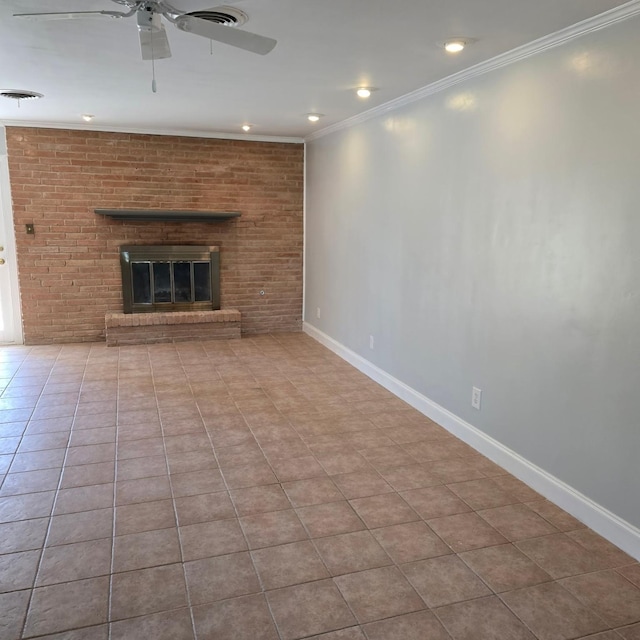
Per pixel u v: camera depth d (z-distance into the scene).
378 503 2.72
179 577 2.14
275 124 5.19
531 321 2.83
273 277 6.36
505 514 2.64
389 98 3.98
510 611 2.00
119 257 5.75
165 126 5.37
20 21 2.44
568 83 2.51
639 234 2.21
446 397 3.66
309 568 2.22
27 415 3.78
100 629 1.87
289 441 3.44
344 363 5.22
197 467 3.06
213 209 5.99
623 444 2.34
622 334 2.31
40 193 5.43
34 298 5.60
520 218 2.87
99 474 2.96
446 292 3.58
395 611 1.99
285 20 2.40
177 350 5.57
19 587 2.07
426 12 2.29
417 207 3.88
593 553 2.34
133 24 2.47
